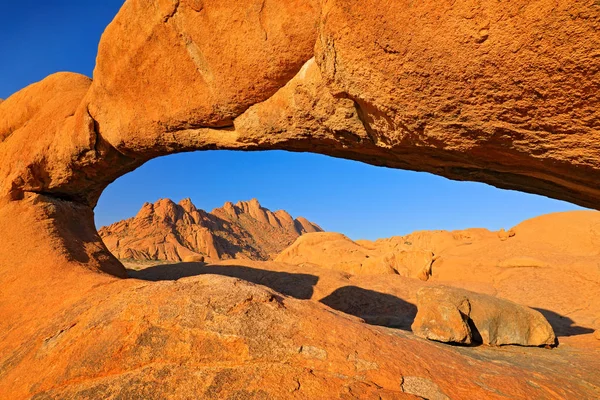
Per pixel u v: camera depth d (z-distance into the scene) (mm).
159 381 4367
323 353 5074
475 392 4918
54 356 5293
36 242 10617
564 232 26578
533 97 3738
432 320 9617
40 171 12023
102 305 6328
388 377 4820
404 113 4926
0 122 13438
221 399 4062
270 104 6746
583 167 4309
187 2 6441
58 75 13125
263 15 5840
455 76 4074
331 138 6668
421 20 3914
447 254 29578
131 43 7762
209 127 8055
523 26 3311
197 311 5441
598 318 15164
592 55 3107
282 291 17594
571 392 5742
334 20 4750
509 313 10398
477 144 4863
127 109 8969
